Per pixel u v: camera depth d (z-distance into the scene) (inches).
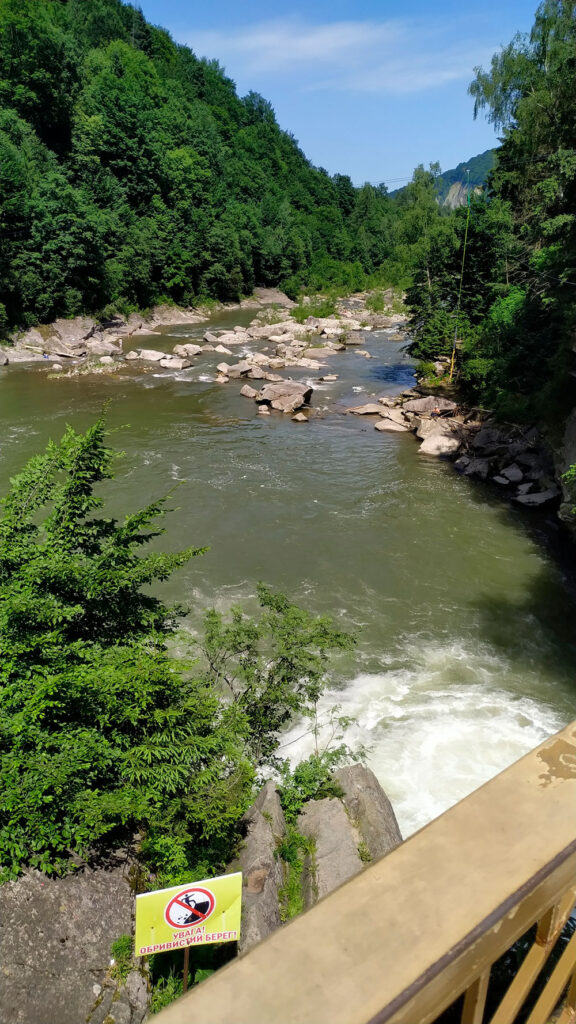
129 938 355.3
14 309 2490.2
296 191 5442.9
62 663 417.1
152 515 520.1
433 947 57.0
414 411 1732.3
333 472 1375.5
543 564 1024.2
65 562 455.8
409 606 906.7
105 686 402.3
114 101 3329.2
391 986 54.1
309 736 669.3
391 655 805.9
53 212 2564.0
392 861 65.3
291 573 980.6
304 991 54.1
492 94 1796.3
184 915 298.2
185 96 4975.4
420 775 626.2
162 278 3427.7
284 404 1781.5
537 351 1492.4
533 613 898.1
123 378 2084.2
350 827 495.2
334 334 2972.4
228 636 628.1
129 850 405.1
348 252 5246.1
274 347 2662.4
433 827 68.7
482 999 63.3
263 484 1301.7
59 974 326.0
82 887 366.6
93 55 3946.9
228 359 2389.3
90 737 392.5
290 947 57.5
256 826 472.7
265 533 1100.5
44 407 1743.4
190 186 3732.8
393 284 4404.5
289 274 4392.2
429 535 1107.3
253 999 53.5
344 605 904.9
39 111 3129.9
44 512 1021.2
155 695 444.8
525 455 1378.0
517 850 65.3
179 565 495.8
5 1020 299.9
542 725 693.9
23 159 2578.7
